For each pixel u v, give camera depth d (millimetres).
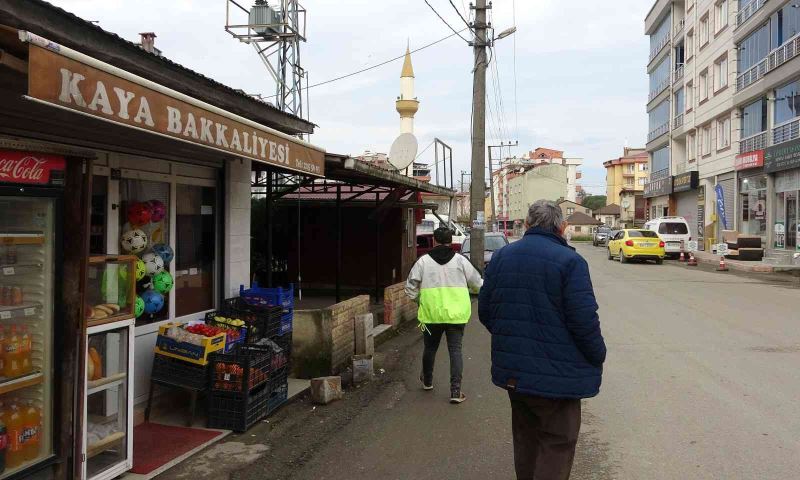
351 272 14406
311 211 14516
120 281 4410
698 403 6035
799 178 23094
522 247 3705
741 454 4707
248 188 7312
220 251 6891
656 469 4477
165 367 5512
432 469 4578
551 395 3438
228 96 6188
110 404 4414
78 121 4387
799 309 12273
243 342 6051
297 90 14438
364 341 7965
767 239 25438
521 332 3537
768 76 24781
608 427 5414
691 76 36094
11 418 3607
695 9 35188
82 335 3896
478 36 15773
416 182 11398
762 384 6672
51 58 2846
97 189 5125
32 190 3516
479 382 7070
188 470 4574
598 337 3436
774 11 24250
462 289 6348
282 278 14508
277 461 4758
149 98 3533
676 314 11797
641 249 26812
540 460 3557
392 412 5973
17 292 3693
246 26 14297
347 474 4504
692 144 37000
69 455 3850
